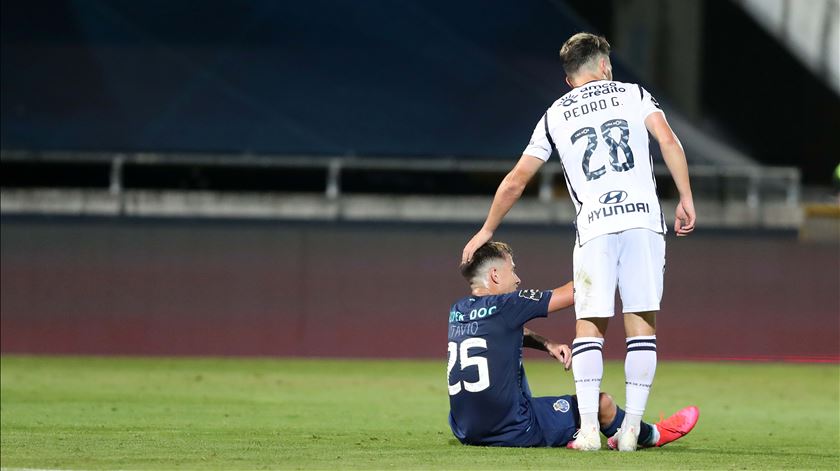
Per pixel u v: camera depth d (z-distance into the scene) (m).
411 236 43.31
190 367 38.19
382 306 43.16
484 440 16.30
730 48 68.00
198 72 64.31
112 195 52.03
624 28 66.19
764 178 58.94
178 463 14.15
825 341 43.75
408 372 37.56
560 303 15.87
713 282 43.62
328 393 30.30
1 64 62.69
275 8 65.44
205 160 56.38
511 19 65.94
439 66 65.50
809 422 24.77
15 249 42.34
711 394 32.03
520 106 65.00
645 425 16.50
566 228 46.06
